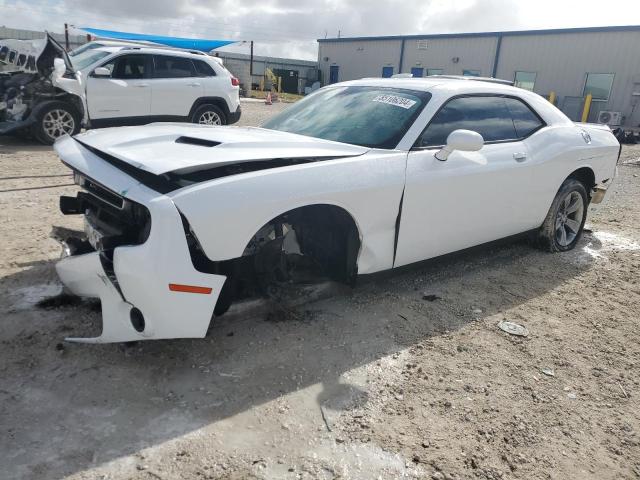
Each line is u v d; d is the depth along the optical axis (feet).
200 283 8.71
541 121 15.49
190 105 36.17
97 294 9.44
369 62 122.21
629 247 18.28
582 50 85.61
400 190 11.27
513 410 9.05
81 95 31.91
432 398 9.22
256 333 10.94
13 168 25.29
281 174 9.62
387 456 7.76
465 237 13.33
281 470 7.39
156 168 8.57
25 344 9.97
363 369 9.96
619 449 8.31
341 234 11.34
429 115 12.35
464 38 102.12
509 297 13.65
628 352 11.27
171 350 10.11
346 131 12.39
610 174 17.78
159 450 7.61
